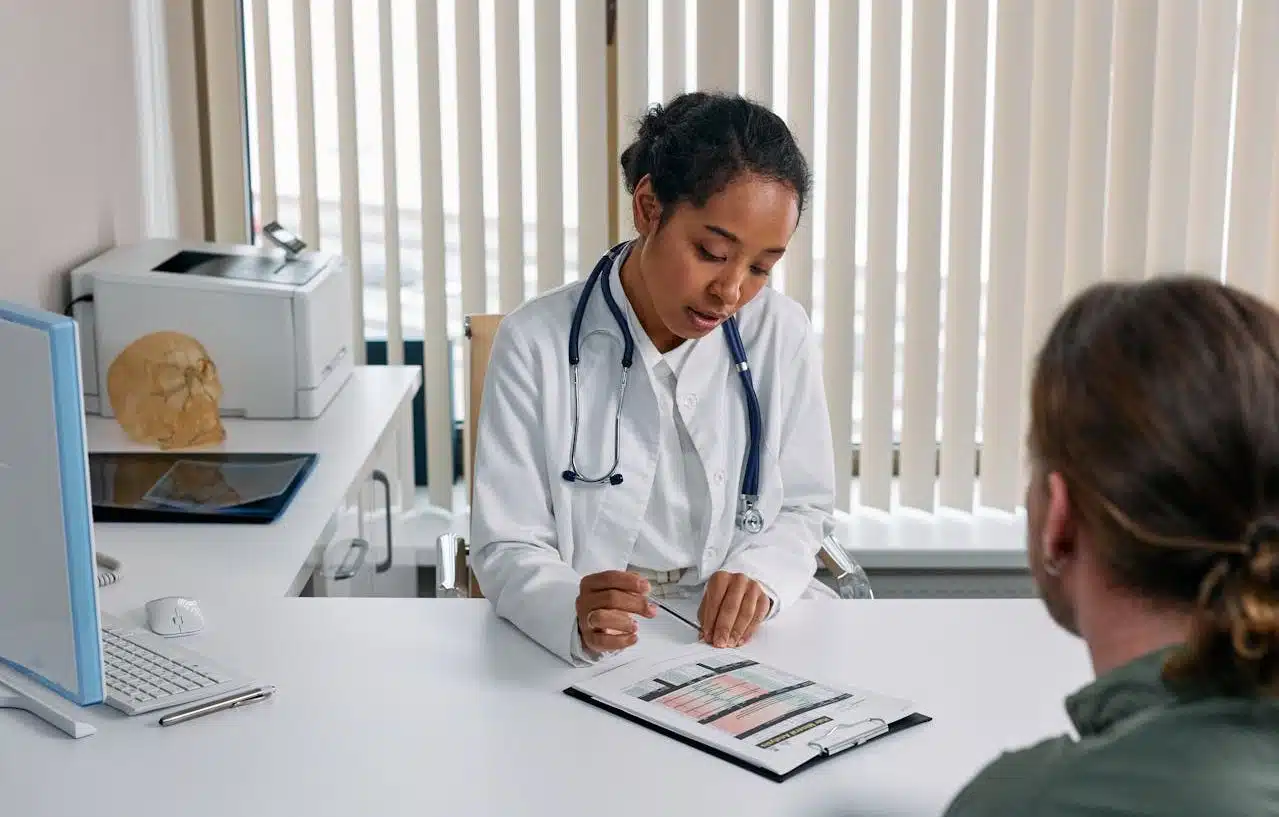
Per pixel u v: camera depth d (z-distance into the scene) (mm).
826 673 1472
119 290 2320
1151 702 663
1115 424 664
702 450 1753
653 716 1340
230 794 1204
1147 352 664
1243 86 2787
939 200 2809
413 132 2846
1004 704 1396
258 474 2076
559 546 1735
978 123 2773
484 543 1697
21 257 2271
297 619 1600
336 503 1995
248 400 2381
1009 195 2811
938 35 2738
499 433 1738
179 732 1320
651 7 2785
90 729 1314
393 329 2916
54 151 2406
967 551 2828
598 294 1768
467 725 1338
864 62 2789
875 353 2926
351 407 2473
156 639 1512
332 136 2865
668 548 1770
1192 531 649
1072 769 642
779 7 2775
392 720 1347
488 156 2855
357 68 2814
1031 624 1613
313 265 2508
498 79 2809
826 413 1872
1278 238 2840
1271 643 624
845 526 2953
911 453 2965
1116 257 2844
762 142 1542
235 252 2572
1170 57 2766
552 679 1447
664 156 1566
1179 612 682
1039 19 2752
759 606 1592
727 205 1528
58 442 1262
